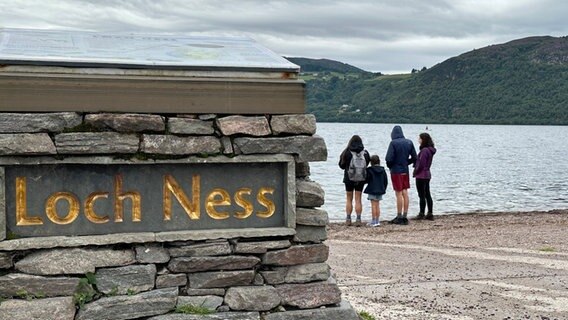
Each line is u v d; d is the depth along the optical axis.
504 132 160.75
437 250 11.97
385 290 8.52
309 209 4.99
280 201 4.97
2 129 4.44
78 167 4.62
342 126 185.38
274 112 4.89
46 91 4.50
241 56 5.11
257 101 4.85
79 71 4.58
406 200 16.44
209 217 4.85
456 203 28.11
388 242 13.16
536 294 8.36
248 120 4.84
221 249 4.80
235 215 4.89
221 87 4.79
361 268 10.12
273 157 4.88
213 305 4.78
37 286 4.50
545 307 7.75
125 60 4.68
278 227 4.94
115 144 4.60
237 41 5.78
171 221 4.78
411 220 17.36
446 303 7.87
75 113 4.56
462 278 9.31
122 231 4.70
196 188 4.82
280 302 4.90
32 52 4.70
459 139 115.69
